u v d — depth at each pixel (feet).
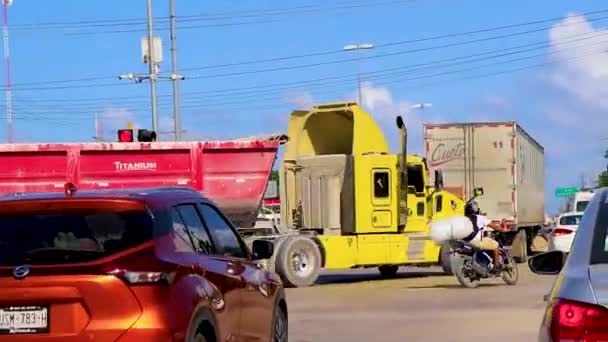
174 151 77.87
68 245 23.25
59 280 22.35
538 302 59.67
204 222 28.12
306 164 87.97
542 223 144.15
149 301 22.40
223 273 26.81
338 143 90.27
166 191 26.45
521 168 118.01
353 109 86.33
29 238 23.54
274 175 91.76
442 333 46.11
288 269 79.61
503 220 113.80
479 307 57.77
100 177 76.89
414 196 88.07
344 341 44.16
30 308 22.36
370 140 86.79
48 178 76.28
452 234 72.38
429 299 64.23
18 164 75.87
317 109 88.38
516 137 114.01
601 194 21.72
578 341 16.93
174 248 24.20
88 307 22.24
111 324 22.12
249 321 28.84
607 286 17.07
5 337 22.21
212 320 24.82
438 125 115.96
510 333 45.39
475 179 114.83
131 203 24.16
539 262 24.98
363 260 84.89
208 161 78.43
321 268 82.69
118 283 22.39
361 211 85.20
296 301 65.46
